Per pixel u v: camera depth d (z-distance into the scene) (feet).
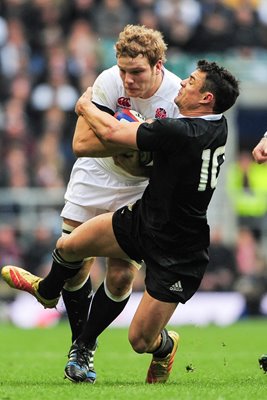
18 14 209.56
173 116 69.62
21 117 198.08
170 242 67.41
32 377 76.84
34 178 187.32
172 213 66.90
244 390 63.16
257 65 212.02
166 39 210.79
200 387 65.21
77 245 69.00
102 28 209.36
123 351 111.34
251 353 106.73
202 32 212.64
